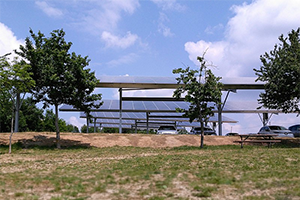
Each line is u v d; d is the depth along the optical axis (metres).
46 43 19.41
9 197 5.67
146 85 24.45
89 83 19.44
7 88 15.87
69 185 6.72
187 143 21.86
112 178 7.52
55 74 18.20
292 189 5.93
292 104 21.73
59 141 19.02
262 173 7.76
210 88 18.14
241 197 5.53
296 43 20.09
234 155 12.30
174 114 34.34
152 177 7.62
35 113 47.50
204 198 5.53
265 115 33.06
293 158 10.82
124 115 35.12
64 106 30.61
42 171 9.04
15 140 19.78
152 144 21.30
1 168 9.96
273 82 20.80
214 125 37.03
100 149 18.61
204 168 8.86
